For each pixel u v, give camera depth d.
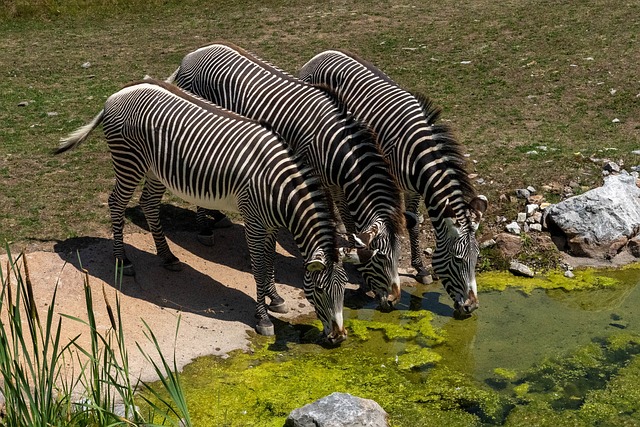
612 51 12.88
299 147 6.97
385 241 6.46
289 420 5.43
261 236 6.51
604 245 8.05
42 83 12.30
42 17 16.02
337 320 6.16
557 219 8.21
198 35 14.71
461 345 6.65
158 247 7.38
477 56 12.98
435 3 16.31
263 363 6.33
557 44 13.37
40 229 7.88
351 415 5.31
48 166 9.30
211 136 6.55
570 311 7.20
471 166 9.25
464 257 6.50
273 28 14.96
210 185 6.57
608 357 6.46
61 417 4.71
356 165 6.57
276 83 7.30
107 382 4.62
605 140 9.95
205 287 7.30
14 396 4.54
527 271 7.79
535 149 9.63
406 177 6.89
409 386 6.07
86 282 4.49
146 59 13.41
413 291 7.55
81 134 7.49
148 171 7.09
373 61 12.93
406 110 7.00
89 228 7.97
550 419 5.64
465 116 10.74
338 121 6.74
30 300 4.34
